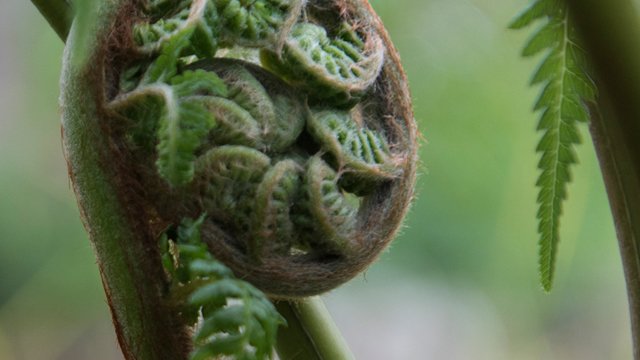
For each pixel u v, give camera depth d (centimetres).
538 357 94
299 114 46
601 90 46
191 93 43
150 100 44
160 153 43
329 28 47
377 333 97
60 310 93
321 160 46
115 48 44
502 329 93
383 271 88
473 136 82
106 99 44
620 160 47
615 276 89
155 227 45
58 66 91
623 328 93
